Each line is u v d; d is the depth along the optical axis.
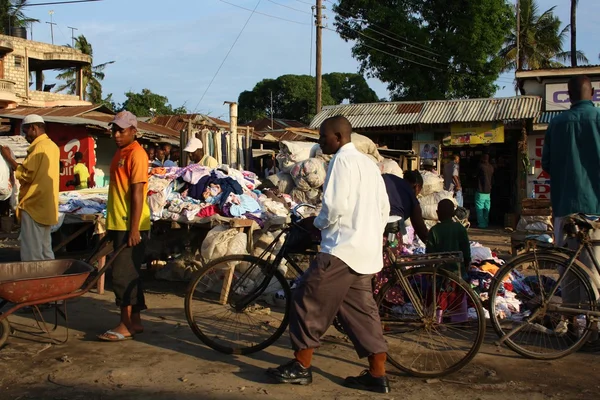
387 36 28.03
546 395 3.93
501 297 5.40
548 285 5.34
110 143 19.02
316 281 3.92
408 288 4.49
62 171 16.33
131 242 4.86
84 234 7.91
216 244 6.24
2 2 33.50
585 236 4.75
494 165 18.59
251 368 4.39
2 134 17.28
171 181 7.06
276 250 6.71
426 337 4.82
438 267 4.45
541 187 17.09
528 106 17.14
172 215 6.71
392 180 5.11
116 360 4.52
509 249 11.58
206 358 4.60
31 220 5.80
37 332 5.25
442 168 19.38
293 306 4.05
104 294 6.72
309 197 9.02
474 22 27.45
